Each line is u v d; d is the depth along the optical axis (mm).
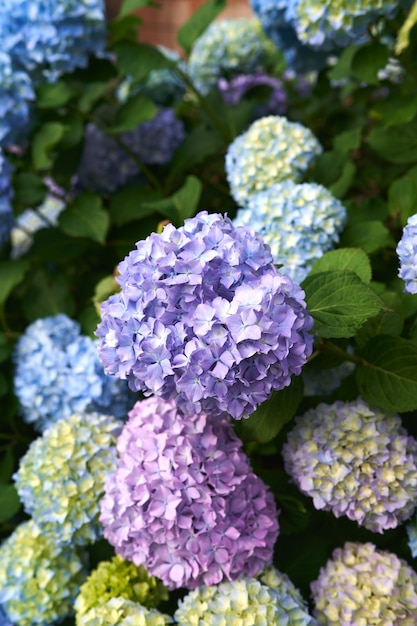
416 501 1005
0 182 1292
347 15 1215
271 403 938
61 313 1337
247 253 887
